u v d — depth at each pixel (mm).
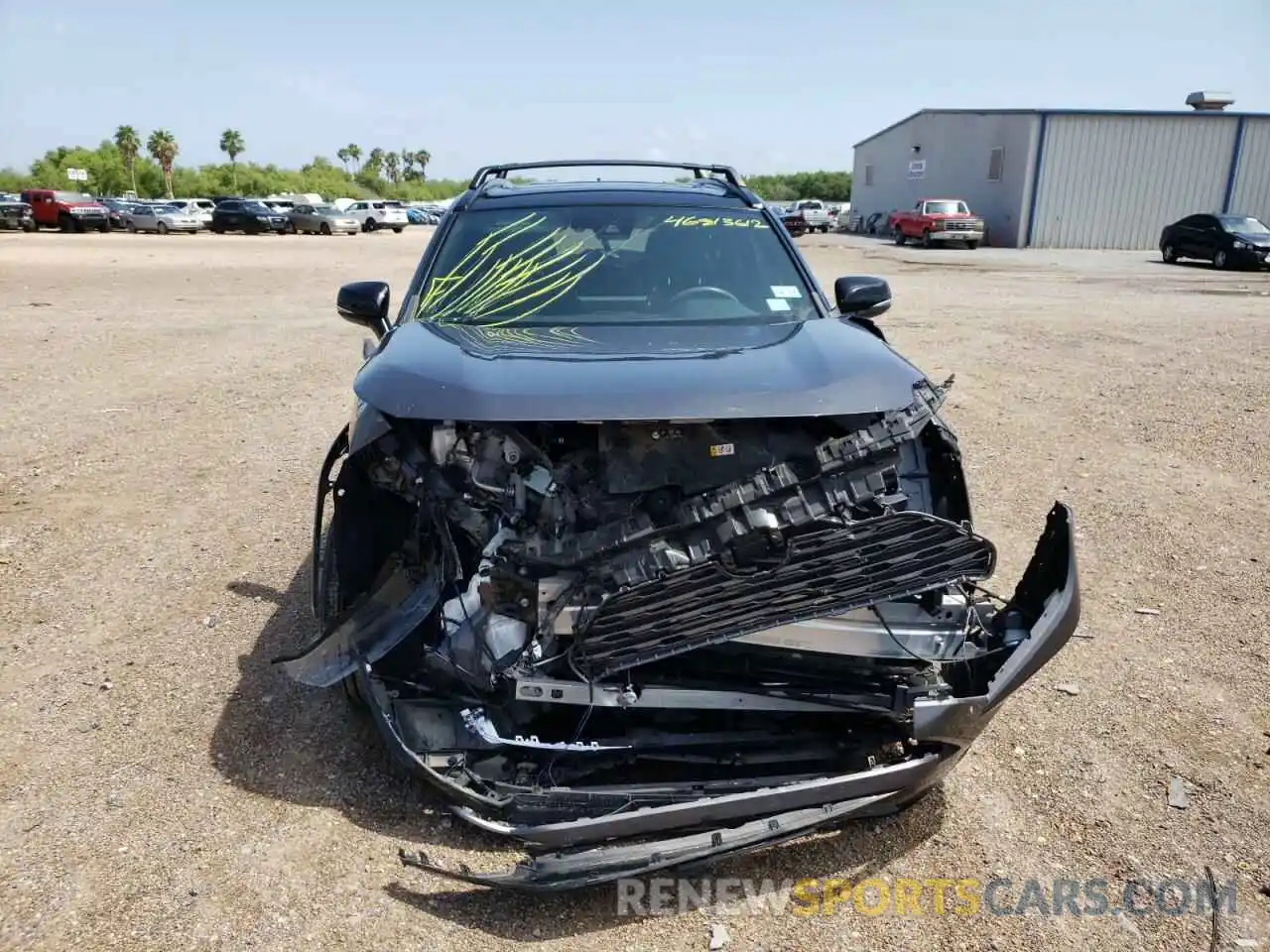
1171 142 35656
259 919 2553
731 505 2646
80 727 3408
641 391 2752
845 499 2684
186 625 4188
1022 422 7664
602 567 2678
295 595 4488
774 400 2746
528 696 2730
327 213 41938
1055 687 3789
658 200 4426
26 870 2701
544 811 2697
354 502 3104
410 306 3893
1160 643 4133
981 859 2852
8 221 39312
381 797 3053
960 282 20641
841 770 2902
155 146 91062
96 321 12930
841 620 2781
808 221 51875
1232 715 3588
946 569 2721
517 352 3166
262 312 14281
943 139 41312
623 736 2926
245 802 3016
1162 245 27547
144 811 2963
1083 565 4934
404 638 2916
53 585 4578
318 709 3531
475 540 2861
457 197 4684
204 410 7969
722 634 2691
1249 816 3029
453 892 2686
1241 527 5426
